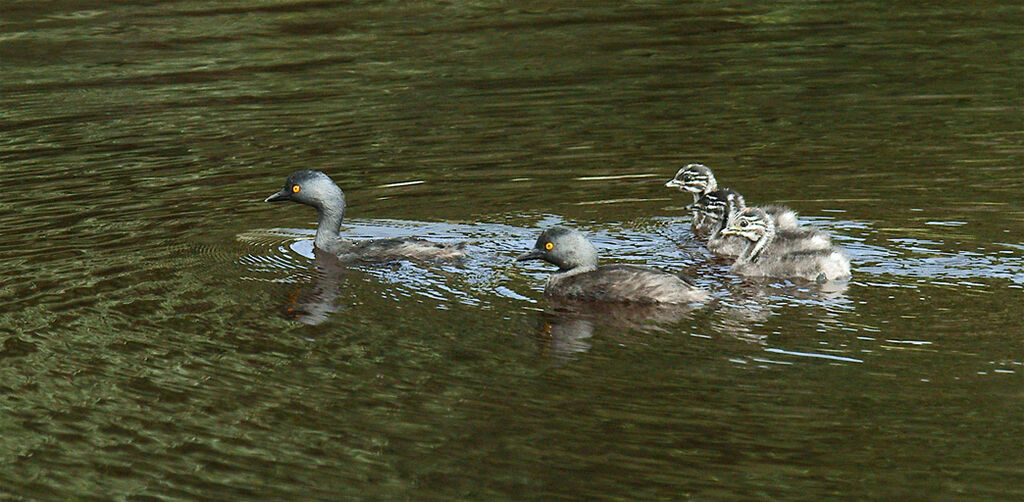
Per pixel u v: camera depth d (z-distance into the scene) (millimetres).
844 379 12500
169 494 10766
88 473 11141
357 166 21906
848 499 10391
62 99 27156
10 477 11109
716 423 11656
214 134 24141
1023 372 12531
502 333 14047
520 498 10531
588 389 12453
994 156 21422
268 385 12758
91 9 37125
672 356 13242
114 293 15539
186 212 19375
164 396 12570
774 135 23297
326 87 27781
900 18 33844
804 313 14484
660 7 36344
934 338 13523
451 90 27281
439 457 11250
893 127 23516
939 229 17734
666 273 15234
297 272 16469
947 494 10438
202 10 36938
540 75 28500
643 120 24594
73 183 20969
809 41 31469
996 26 32312
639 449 11258
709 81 27641
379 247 17141
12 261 16828
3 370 13203
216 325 14414
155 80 28766
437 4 37438
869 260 16422
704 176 19609
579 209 19516
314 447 11500
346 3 37719
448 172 21484
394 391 12523
